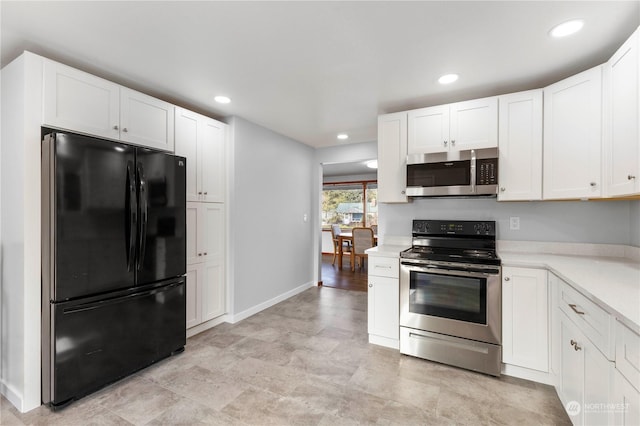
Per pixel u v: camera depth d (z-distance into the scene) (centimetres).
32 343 183
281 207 418
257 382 217
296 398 199
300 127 380
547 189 229
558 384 194
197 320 294
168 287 245
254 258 364
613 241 241
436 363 247
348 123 362
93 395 199
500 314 226
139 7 154
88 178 192
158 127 255
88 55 204
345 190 883
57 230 179
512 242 275
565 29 172
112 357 206
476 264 232
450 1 149
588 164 203
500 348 226
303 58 208
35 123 184
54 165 178
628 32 174
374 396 202
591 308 141
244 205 347
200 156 297
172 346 249
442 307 245
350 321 338
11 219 189
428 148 277
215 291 317
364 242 615
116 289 208
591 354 141
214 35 180
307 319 345
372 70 225
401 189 289
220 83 249
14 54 201
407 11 157
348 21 166
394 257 269
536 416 181
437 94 270
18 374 185
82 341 191
